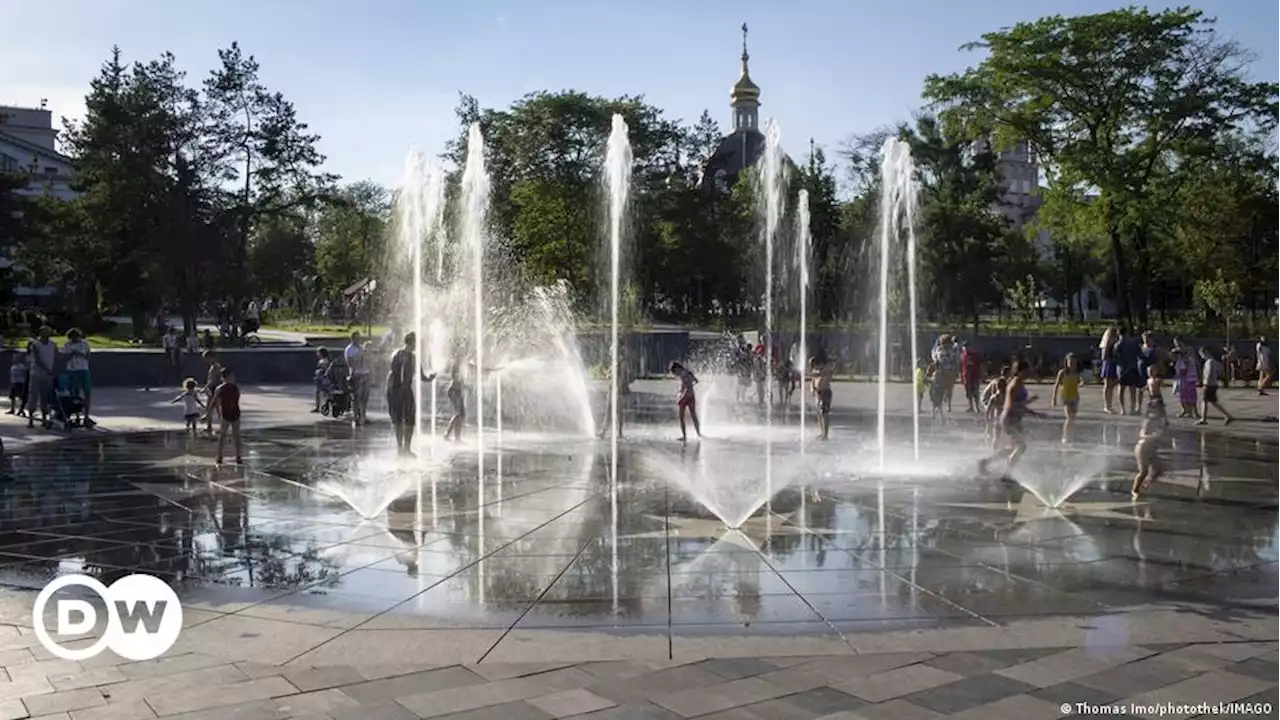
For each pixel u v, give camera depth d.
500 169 57.38
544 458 17.42
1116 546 10.47
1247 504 12.93
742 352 40.53
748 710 6.01
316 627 7.69
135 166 48.12
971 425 23.81
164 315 63.06
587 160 57.62
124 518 12.05
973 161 64.88
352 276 92.94
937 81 50.69
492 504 12.87
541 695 6.25
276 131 53.09
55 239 50.75
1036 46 47.53
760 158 76.75
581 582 8.99
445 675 6.61
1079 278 83.62
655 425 23.55
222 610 8.16
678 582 8.98
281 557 9.99
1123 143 49.66
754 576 9.19
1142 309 57.94
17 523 11.76
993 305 69.31
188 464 16.70
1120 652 7.05
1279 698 6.18
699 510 12.43
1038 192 55.03
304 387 37.12
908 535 10.98
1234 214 51.66
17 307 66.06
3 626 7.72
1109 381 27.00
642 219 60.62
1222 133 49.94
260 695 6.25
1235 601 8.43
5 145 87.81
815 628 7.64
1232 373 39.03
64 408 21.81
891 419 25.55
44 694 6.26
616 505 12.77
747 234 67.88
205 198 51.78
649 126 61.03
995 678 6.54
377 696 6.23
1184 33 46.59
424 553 10.13
